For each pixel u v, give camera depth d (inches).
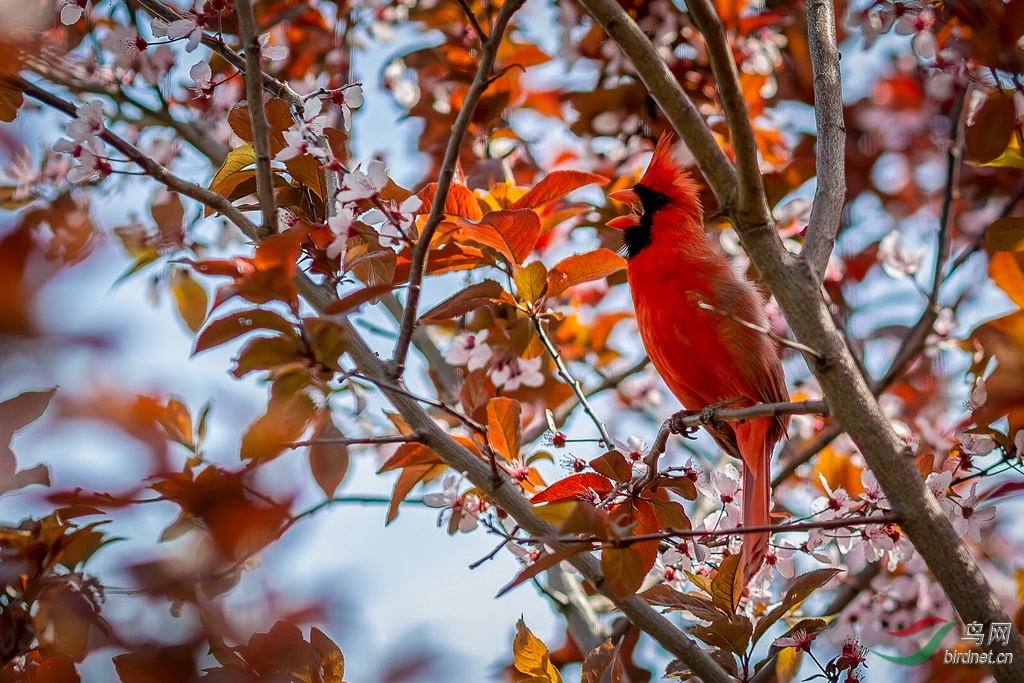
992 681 346.9
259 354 189.0
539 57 447.2
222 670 150.1
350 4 464.1
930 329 410.9
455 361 358.6
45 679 211.8
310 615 144.1
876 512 284.2
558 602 379.6
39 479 161.2
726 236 447.2
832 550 360.2
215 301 189.2
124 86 421.1
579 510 202.4
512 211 268.8
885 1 323.9
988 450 271.7
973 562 224.5
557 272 307.7
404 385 254.4
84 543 245.1
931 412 447.5
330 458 275.1
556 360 314.2
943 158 491.2
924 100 489.4
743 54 446.0
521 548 275.3
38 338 106.7
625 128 444.1
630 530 224.8
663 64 241.1
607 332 468.4
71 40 386.0
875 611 373.1
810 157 437.1
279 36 466.6
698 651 267.7
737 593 261.7
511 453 286.2
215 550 135.3
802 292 235.1
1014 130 315.6
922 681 359.3
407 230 255.8
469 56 450.9
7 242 106.4
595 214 432.8
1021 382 273.7
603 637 371.6
